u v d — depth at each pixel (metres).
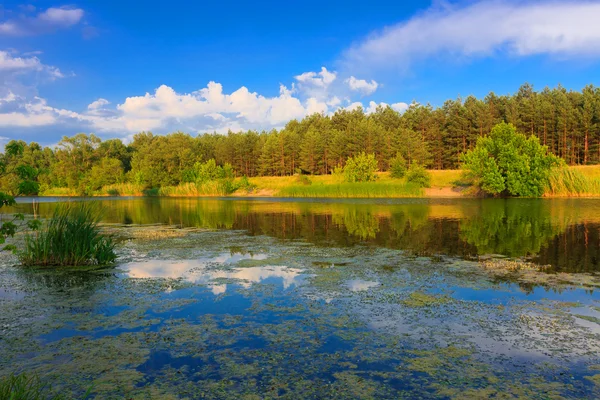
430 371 5.77
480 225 21.50
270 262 13.16
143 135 127.81
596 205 33.50
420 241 16.86
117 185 78.56
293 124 134.38
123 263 13.27
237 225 24.09
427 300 8.92
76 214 13.78
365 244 16.42
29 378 5.71
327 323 7.65
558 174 45.62
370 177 67.38
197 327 7.53
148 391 5.36
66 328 7.57
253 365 6.04
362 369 5.87
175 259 13.84
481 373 5.69
